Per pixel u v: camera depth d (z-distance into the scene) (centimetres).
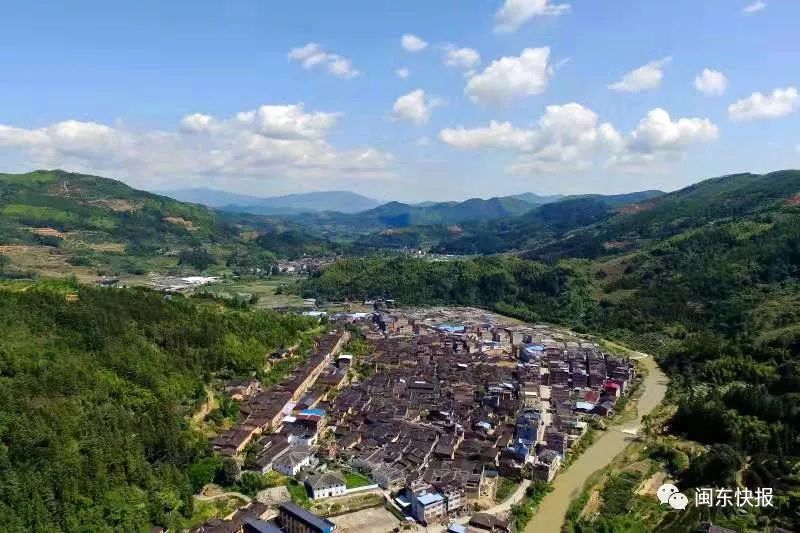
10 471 19125
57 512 19100
